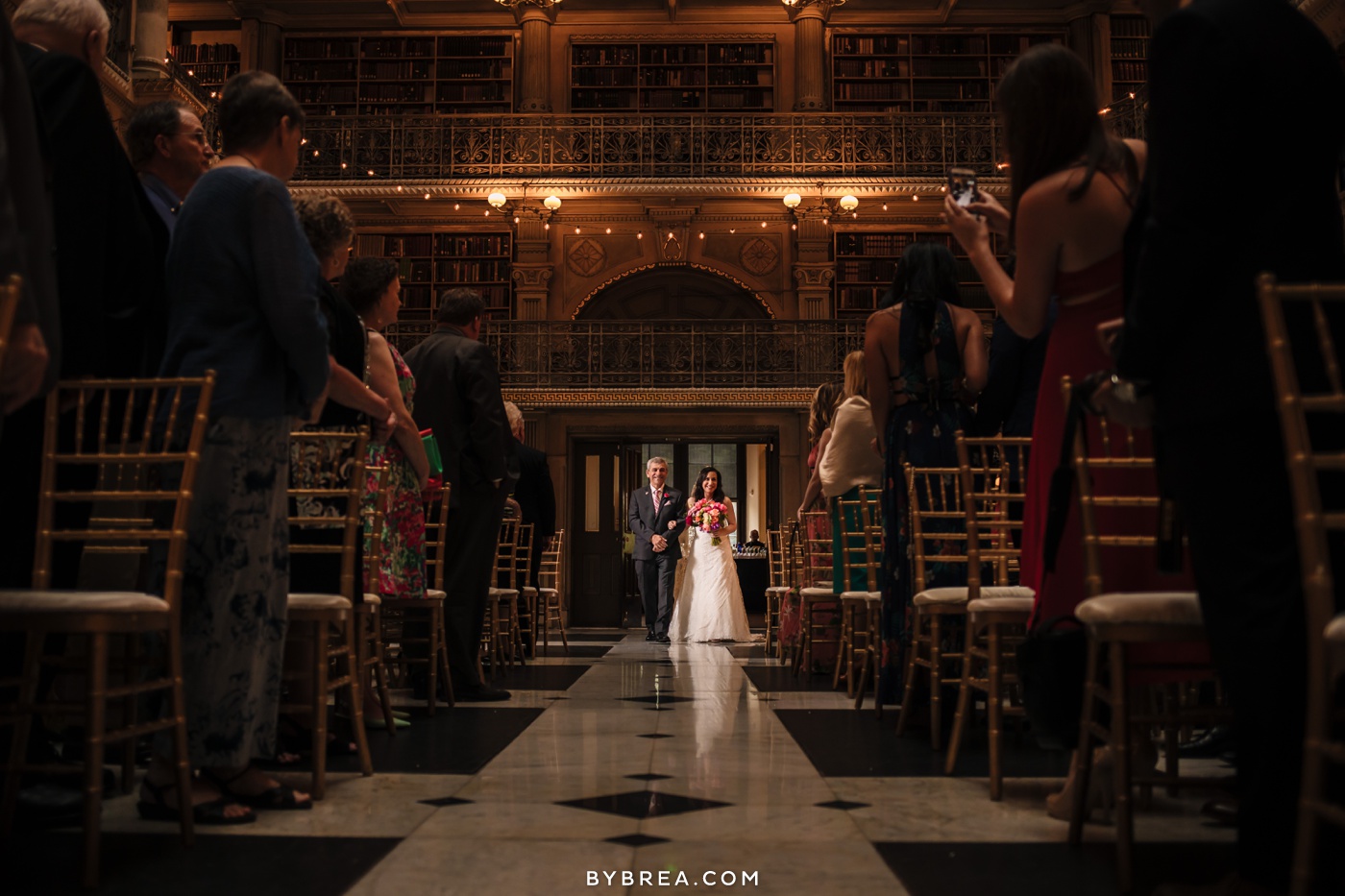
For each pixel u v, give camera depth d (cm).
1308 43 159
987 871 185
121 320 253
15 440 238
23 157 168
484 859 192
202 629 226
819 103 1557
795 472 1462
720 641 1040
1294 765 150
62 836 210
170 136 299
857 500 496
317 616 253
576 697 485
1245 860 155
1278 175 157
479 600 476
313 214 312
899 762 304
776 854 196
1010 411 369
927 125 1527
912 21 1591
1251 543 157
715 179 1489
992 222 254
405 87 1597
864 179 1478
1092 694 198
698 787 264
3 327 149
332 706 394
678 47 1605
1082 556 226
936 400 370
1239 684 155
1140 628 179
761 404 1449
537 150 1538
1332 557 154
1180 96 156
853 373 500
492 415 462
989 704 255
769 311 1541
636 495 1094
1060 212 223
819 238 1533
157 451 235
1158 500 197
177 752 205
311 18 1593
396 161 1530
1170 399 163
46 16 257
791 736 356
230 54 1566
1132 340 163
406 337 1519
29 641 213
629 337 1508
